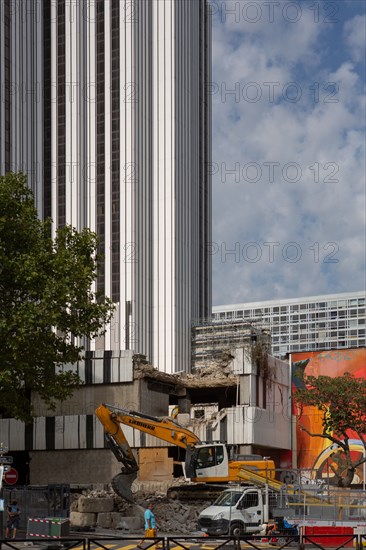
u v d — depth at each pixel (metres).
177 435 55.56
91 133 158.25
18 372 52.78
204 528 44.91
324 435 74.44
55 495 42.09
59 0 162.00
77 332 54.53
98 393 77.44
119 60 157.88
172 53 160.38
